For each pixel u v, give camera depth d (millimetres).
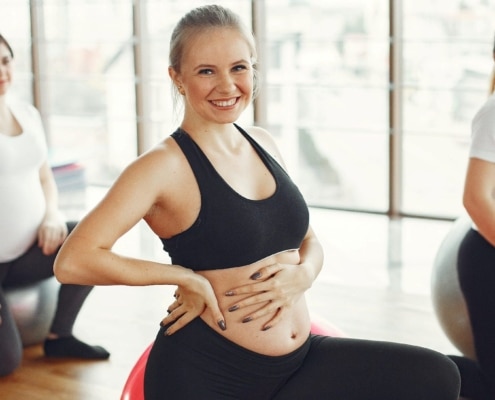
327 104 4801
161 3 5012
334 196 4980
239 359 1646
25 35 5555
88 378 2750
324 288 3521
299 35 4727
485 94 4320
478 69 4305
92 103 5465
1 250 2799
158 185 1586
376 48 4566
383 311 3246
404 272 3670
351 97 4742
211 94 1623
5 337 2738
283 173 1715
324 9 4637
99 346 2922
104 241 1564
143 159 1600
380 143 4828
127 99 5344
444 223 4355
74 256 1560
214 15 1645
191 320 1650
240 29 1646
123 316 3301
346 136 4863
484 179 2059
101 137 5465
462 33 4285
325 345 1770
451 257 2330
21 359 2881
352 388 1700
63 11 5383
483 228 2074
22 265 2846
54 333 2920
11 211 2787
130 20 5207
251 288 1630
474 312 2242
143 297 3516
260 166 1703
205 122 1662
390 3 4266
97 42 5340
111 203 1567
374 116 4723
